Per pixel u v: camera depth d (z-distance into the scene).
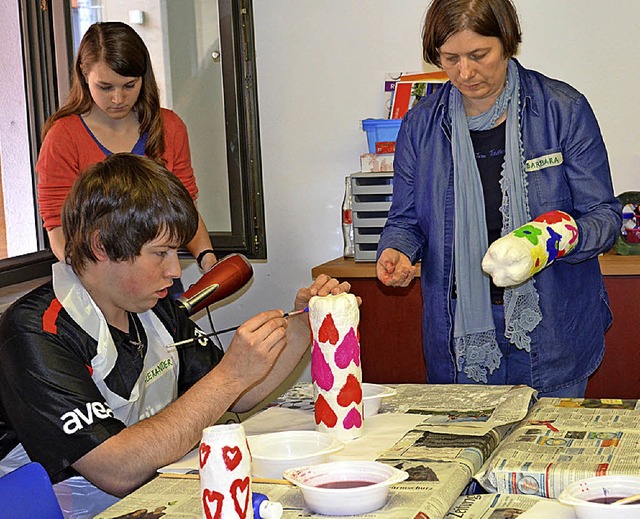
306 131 3.16
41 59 3.13
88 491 1.49
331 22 3.08
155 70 3.19
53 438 1.32
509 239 1.55
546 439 1.33
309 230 3.22
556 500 1.16
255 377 1.43
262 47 3.14
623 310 2.54
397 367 2.79
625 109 2.86
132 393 1.52
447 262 1.99
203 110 3.16
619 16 2.83
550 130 1.88
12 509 1.12
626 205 2.70
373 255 2.84
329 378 1.43
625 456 1.22
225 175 3.18
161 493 1.23
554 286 1.90
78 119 2.52
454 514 1.13
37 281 2.99
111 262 1.40
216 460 1.01
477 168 1.95
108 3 3.17
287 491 1.21
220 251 3.22
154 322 1.62
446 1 1.77
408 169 2.04
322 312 1.42
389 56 3.04
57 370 1.35
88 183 1.39
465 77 1.77
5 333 1.39
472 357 1.97
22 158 3.13
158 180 1.40
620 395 2.58
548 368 1.93
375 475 1.16
